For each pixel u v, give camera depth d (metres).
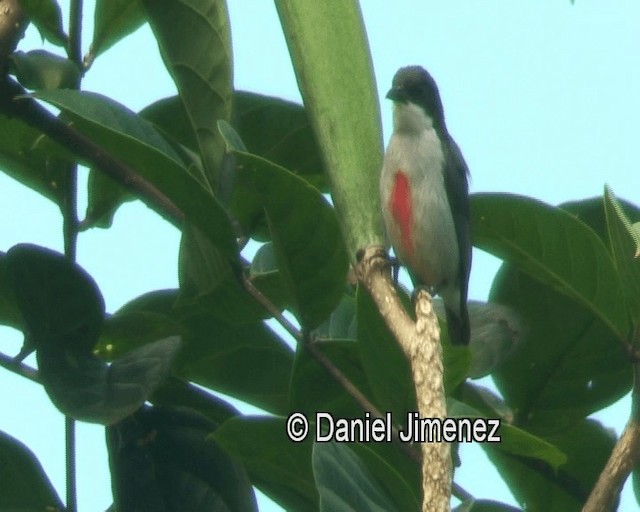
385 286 4.54
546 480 5.72
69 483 5.05
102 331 5.42
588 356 5.82
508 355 5.66
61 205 5.66
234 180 5.20
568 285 5.50
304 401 5.36
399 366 4.78
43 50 5.22
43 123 5.09
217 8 5.29
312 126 4.87
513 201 5.39
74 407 4.78
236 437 5.00
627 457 4.48
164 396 5.72
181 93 5.30
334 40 4.87
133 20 5.62
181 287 5.37
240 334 5.62
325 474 4.14
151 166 4.72
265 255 5.86
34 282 5.17
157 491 5.20
